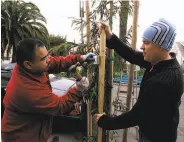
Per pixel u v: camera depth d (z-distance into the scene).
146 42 1.65
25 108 1.65
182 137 4.38
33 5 11.74
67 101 1.66
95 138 2.30
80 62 1.99
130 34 2.53
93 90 2.02
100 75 1.94
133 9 2.39
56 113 1.65
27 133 1.73
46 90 1.65
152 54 1.63
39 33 11.62
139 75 4.46
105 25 1.96
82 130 4.20
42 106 1.61
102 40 1.92
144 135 1.72
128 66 2.78
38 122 1.76
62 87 4.47
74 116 4.09
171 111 1.63
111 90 2.13
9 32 11.44
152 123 1.63
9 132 1.75
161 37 1.57
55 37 11.12
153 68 1.68
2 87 4.11
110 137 2.66
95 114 1.92
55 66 1.98
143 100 1.60
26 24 11.58
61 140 4.04
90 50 2.24
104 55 1.92
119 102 2.69
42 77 1.70
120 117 1.71
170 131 1.68
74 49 2.41
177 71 1.60
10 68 5.01
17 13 11.45
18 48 1.63
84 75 1.98
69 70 1.96
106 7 2.15
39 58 1.62
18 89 1.62
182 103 7.01
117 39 2.04
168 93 1.55
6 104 1.73
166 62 1.61
